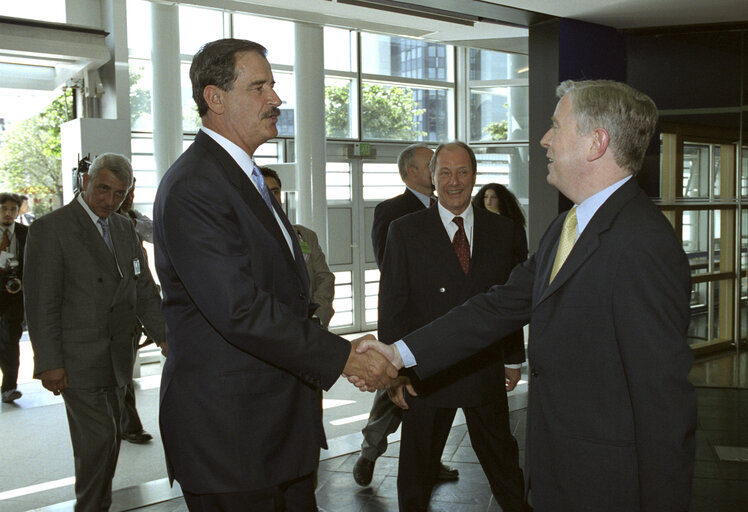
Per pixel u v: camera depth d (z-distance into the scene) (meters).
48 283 2.69
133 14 7.10
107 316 2.81
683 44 4.64
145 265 3.15
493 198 4.27
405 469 2.58
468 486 3.31
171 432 1.71
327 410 5.42
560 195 4.43
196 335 1.68
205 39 7.70
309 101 7.43
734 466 3.59
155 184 6.81
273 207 1.88
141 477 3.92
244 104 1.75
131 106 7.15
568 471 1.46
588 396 1.44
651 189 4.85
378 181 8.96
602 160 1.48
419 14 4.55
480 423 2.60
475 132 9.50
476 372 2.53
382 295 2.65
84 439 2.73
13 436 4.76
